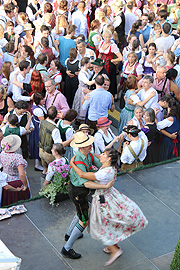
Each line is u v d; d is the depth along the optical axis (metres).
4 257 3.51
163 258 4.86
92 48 10.21
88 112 7.62
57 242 4.99
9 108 7.74
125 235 4.54
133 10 11.66
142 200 5.80
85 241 5.06
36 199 5.68
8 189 6.02
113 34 10.07
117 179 6.20
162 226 5.36
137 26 10.34
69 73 8.89
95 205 4.45
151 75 8.29
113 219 4.44
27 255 4.77
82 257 4.81
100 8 11.66
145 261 4.80
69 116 6.62
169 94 7.64
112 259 4.53
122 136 6.61
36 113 7.45
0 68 8.68
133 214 4.50
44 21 10.34
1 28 9.65
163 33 9.89
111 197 4.45
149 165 6.56
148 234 5.22
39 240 5.00
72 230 4.87
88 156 4.71
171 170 6.51
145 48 10.09
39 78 7.80
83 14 10.88
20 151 7.10
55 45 9.47
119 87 9.81
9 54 9.14
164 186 6.12
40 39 9.33
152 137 7.00
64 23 10.23
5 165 6.06
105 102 7.43
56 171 5.59
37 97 7.35
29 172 8.08
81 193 4.52
